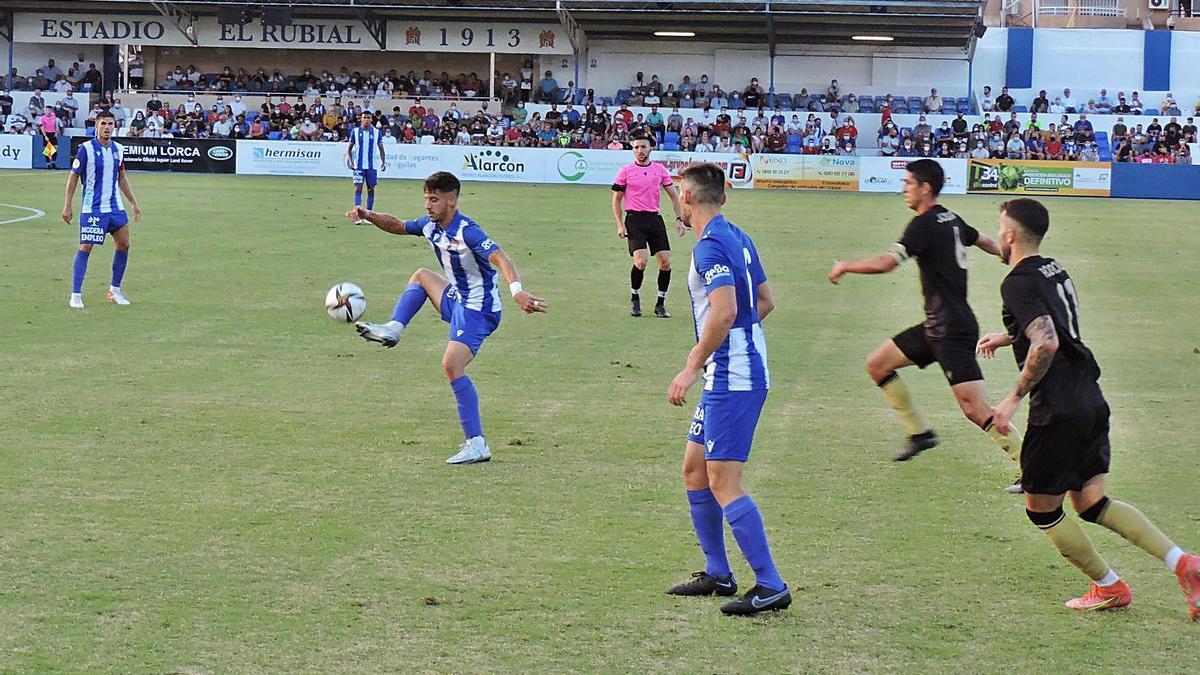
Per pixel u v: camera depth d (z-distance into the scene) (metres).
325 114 43.31
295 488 7.38
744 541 5.58
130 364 10.95
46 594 5.63
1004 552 6.47
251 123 42.69
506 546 6.42
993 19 53.59
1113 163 37.50
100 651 5.03
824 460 8.25
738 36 47.75
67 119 44.25
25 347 11.59
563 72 48.69
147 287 15.52
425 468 7.88
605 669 4.95
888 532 6.77
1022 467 5.71
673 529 6.74
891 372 7.88
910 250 7.61
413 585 5.84
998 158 39.06
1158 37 48.03
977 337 7.73
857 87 48.47
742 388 5.62
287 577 5.91
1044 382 5.62
